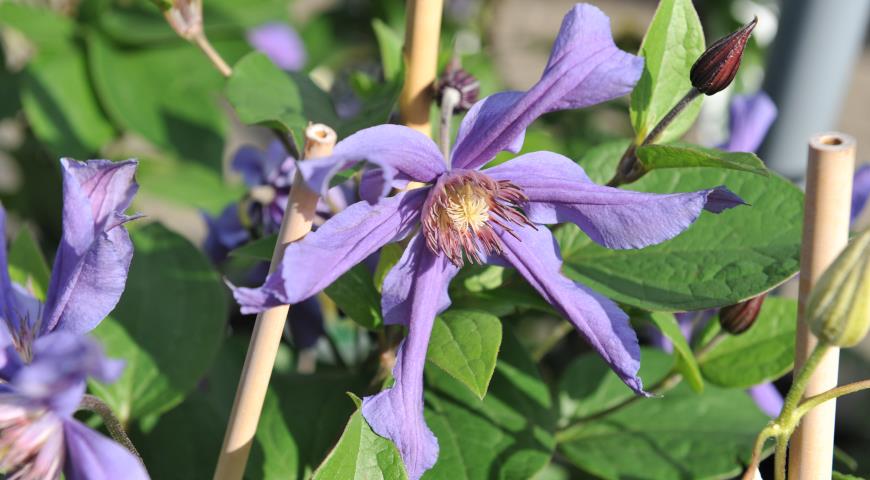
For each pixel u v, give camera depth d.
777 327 0.32
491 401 0.31
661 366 0.37
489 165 0.32
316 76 0.61
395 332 0.29
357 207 0.23
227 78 0.30
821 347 0.23
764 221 0.29
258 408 0.25
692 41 0.29
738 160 0.25
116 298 0.23
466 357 0.26
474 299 0.29
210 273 0.32
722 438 0.33
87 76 0.44
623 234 0.24
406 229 0.25
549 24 1.18
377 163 0.21
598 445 0.33
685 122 0.29
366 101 0.33
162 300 0.32
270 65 0.31
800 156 0.41
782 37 0.41
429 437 0.25
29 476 0.22
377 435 0.25
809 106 0.41
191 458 0.31
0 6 0.43
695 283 0.28
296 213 0.23
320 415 0.31
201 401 0.32
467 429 0.30
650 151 0.27
